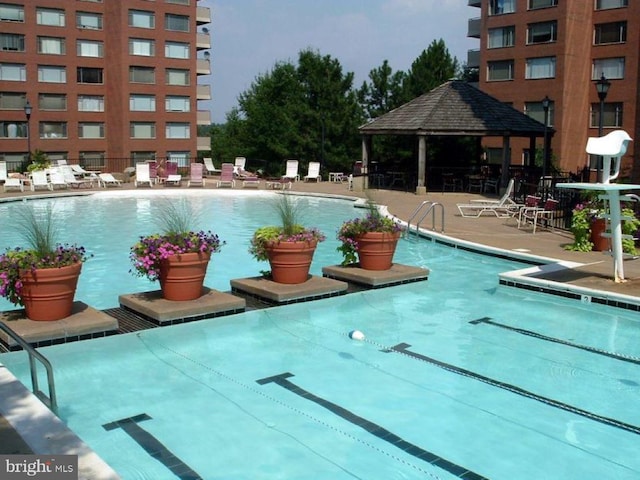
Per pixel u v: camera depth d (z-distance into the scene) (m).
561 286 10.60
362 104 51.81
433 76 47.69
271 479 5.09
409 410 6.40
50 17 58.50
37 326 7.86
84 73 60.69
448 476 5.15
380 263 11.41
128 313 9.11
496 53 56.09
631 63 50.09
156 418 6.15
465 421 6.16
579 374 7.45
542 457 5.49
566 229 17.38
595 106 52.53
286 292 9.77
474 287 11.57
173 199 28.08
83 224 20.09
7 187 29.69
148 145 63.03
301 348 8.19
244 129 59.81
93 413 6.24
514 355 8.05
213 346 8.20
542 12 52.53
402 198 27.05
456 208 23.16
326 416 6.23
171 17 63.03
